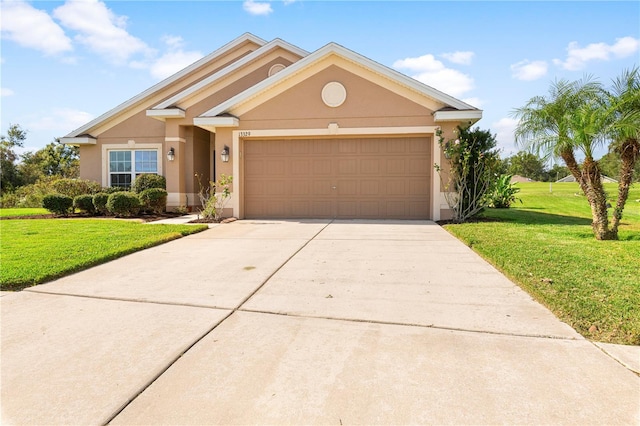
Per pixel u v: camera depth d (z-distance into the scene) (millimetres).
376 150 11484
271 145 11914
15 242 7168
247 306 3938
